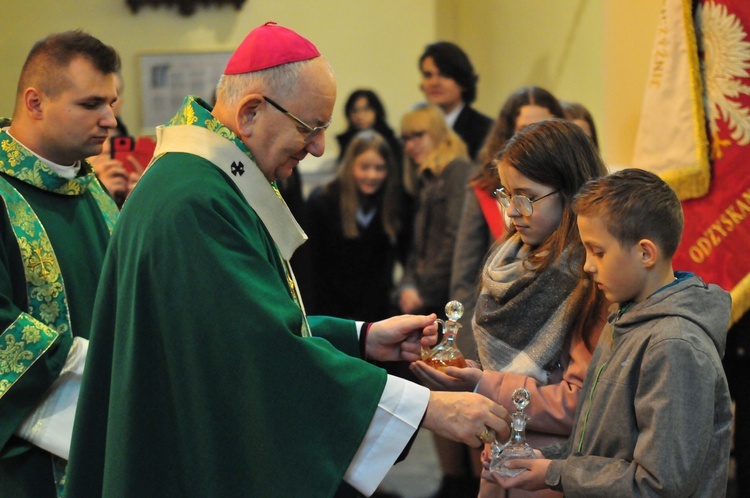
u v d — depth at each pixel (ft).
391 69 24.11
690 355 5.38
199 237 6.05
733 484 10.73
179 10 23.94
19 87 7.77
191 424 5.99
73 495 6.34
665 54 9.61
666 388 5.35
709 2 9.27
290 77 6.43
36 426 7.23
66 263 7.81
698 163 9.30
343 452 5.94
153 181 6.39
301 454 5.91
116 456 6.04
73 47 7.66
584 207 5.84
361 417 5.98
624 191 5.72
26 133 7.79
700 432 5.32
